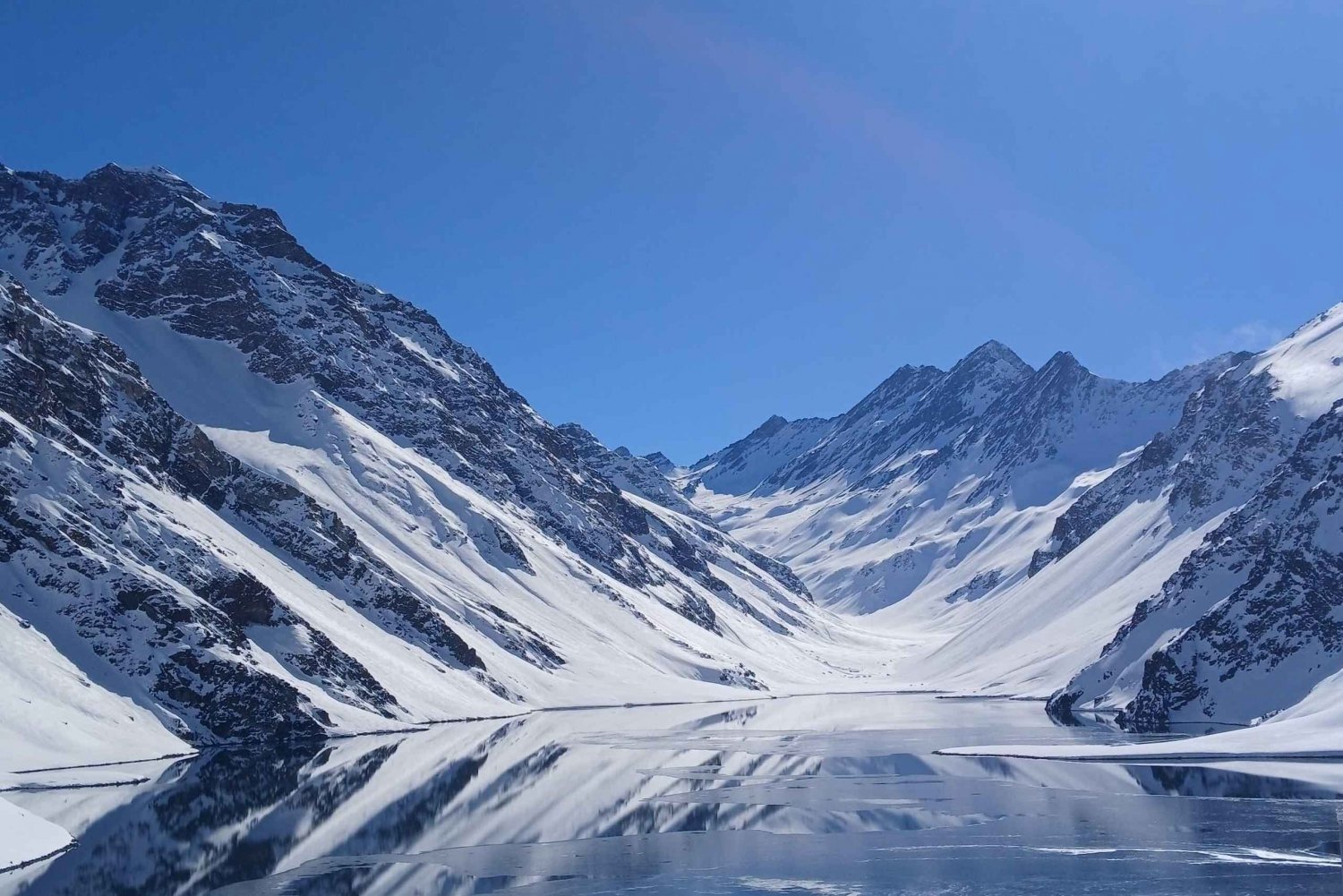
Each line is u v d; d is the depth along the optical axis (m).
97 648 135.62
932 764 135.25
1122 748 133.50
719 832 95.56
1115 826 93.62
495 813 102.75
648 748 152.62
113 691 131.75
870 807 105.62
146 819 96.12
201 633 144.50
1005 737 164.38
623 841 92.25
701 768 132.50
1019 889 75.56
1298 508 189.62
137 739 126.31
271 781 115.69
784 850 88.38
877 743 159.88
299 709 150.75
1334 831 88.88
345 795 109.31
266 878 79.25
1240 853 82.69
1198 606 198.75
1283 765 119.75
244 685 144.50
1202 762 125.00
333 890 76.56
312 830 94.12
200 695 139.62
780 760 140.50
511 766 130.88
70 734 119.38
